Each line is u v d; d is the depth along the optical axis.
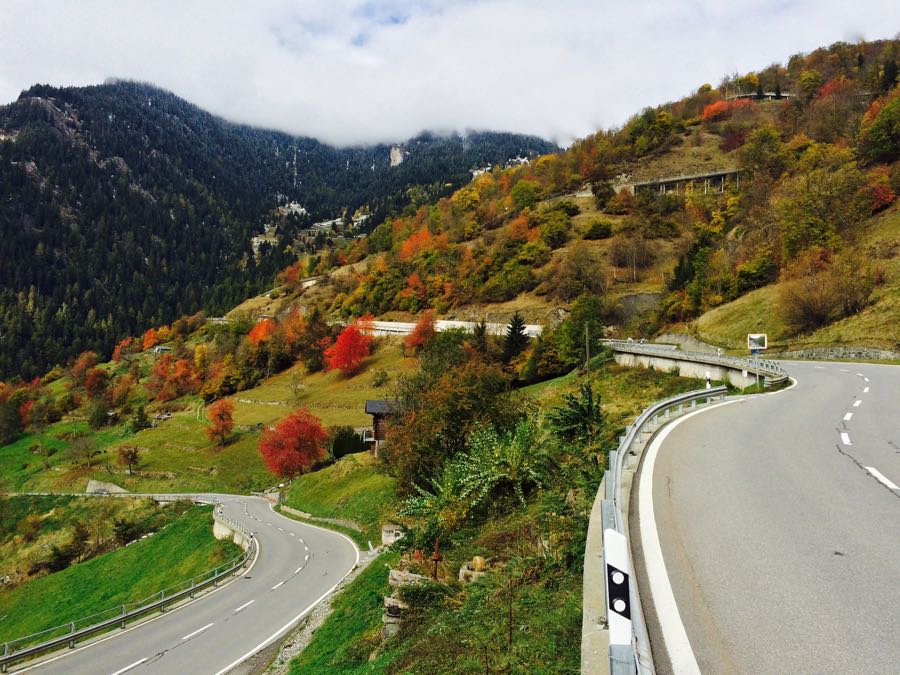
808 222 67.56
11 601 50.00
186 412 114.88
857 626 5.07
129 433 106.62
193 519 57.91
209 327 171.62
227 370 120.12
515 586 8.62
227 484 76.75
